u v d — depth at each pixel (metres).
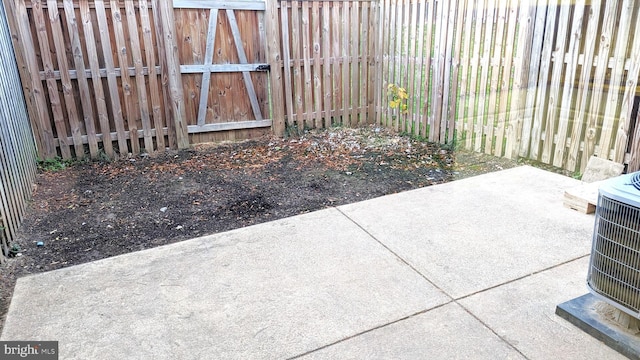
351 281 2.32
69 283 2.35
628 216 1.65
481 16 4.53
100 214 3.49
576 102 3.89
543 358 1.74
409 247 2.68
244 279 2.36
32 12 4.33
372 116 6.30
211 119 5.48
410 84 5.59
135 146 5.10
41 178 4.32
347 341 1.86
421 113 5.52
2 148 3.04
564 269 2.40
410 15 5.38
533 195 3.48
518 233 2.83
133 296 2.22
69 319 2.04
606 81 3.63
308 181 4.20
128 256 2.65
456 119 5.03
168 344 1.86
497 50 4.45
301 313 2.06
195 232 3.15
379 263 2.50
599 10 3.58
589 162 3.69
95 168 4.66
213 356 1.79
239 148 5.36
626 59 3.46
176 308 2.11
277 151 5.20
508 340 1.85
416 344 1.84
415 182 4.11
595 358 1.74
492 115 4.63
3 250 2.77
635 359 1.70
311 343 1.85
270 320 2.01
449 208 3.25
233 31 5.30
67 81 4.61
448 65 5.00
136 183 4.20
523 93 4.30
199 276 2.40
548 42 4.01
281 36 5.50
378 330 1.93
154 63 4.96
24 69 4.37
